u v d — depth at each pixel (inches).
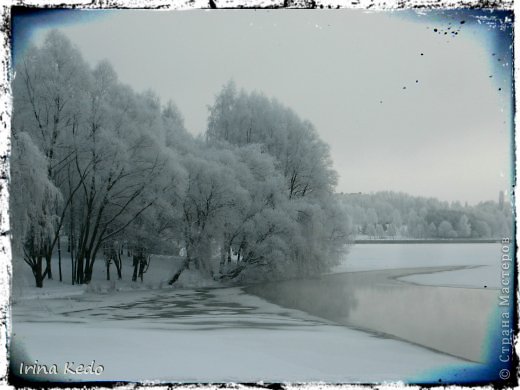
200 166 1863.9
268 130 2375.7
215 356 616.4
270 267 1990.7
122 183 1612.9
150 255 2011.6
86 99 1514.5
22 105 1460.4
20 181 1126.4
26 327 801.6
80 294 1429.6
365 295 1518.2
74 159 1513.3
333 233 2311.8
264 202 2025.1
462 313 1168.2
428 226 6131.9
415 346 784.3
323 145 2340.1
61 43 1512.1
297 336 836.6
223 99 2453.2
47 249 1560.0
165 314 1128.8
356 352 716.7
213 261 2071.9
